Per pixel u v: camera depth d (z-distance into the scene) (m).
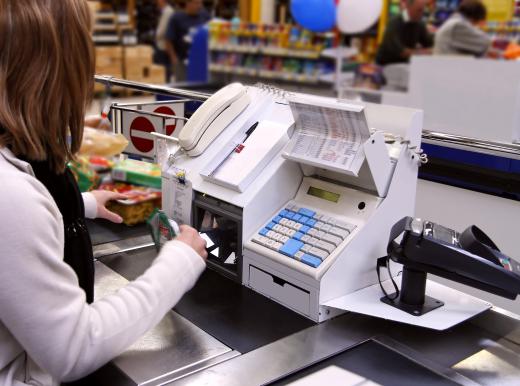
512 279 1.05
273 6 7.63
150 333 1.12
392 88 5.55
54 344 0.85
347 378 0.99
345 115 1.12
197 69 6.73
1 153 0.89
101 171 2.03
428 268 1.11
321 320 1.16
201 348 1.07
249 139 1.39
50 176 1.06
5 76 0.86
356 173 1.12
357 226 1.19
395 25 5.56
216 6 8.31
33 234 0.82
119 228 1.74
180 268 1.04
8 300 0.82
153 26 8.77
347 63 5.88
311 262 1.14
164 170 1.49
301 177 1.35
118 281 1.36
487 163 1.70
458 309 1.17
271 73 6.18
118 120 1.79
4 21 0.85
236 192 1.30
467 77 3.82
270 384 0.97
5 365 0.92
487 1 5.65
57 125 0.93
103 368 1.01
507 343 1.11
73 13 0.90
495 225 1.83
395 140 1.24
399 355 1.05
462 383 0.98
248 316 1.18
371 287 1.24
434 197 1.96
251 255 1.27
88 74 0.96
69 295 0.88
